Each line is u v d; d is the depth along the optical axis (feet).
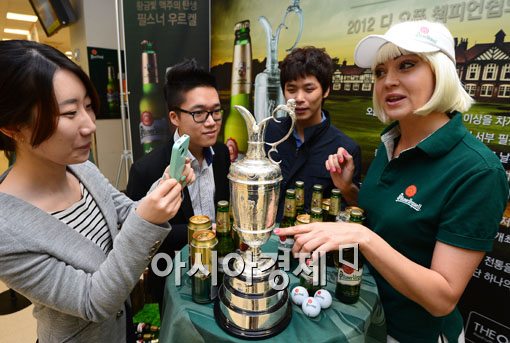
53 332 2.30
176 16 8.60
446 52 2.23
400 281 2.12
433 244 2.45
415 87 2.31
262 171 2.18
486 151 2.27
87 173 2.73
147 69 8.71
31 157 2.08
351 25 5.82
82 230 2.36
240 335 2.13
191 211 4.16
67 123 1.86
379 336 2.59
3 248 1.78
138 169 4.06
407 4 4.97
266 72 7.67
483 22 4.19
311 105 4.40
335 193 3.01
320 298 2.41
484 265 4.53
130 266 2.00
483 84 4.29
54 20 11.02
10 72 1.68
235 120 8.75
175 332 2.33
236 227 2.39
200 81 3.89
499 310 4.45
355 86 5.93
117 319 2.64
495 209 2.14
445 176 2.32
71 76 1.88
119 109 11.48
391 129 3.04
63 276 1.97
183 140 2.06
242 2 7.91
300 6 6.65
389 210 2.67
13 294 6.54
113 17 10.83
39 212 2.02
